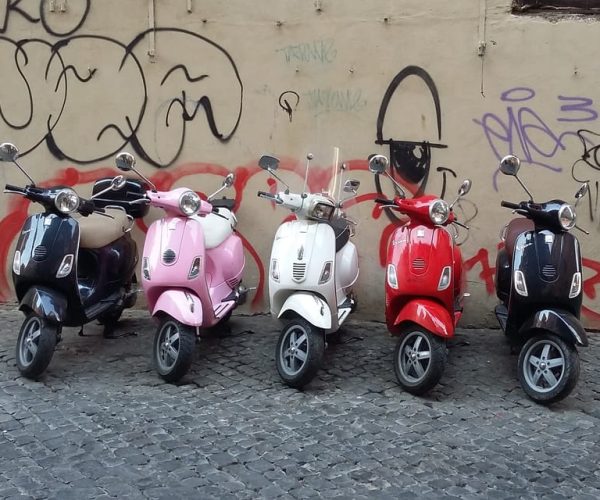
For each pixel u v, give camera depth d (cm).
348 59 626
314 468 392
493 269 623
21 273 499
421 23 613
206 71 646
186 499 359
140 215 621
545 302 477
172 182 661
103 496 360
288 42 634
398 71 620
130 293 592
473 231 622
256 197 652
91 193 671
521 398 492
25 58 666
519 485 378
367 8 619
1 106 673
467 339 604
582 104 600
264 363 549
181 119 654
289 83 638
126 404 471
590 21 594
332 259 511
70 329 620
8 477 376
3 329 623
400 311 506
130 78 656
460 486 377
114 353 565
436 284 487
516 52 604
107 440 420
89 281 557
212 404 474
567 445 425
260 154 648
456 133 617
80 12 654
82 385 502
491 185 616
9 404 466
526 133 609
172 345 508
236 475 383
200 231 518
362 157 633
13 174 677
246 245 657
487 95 609
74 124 666
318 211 512
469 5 605
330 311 508
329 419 454
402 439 429
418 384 482
